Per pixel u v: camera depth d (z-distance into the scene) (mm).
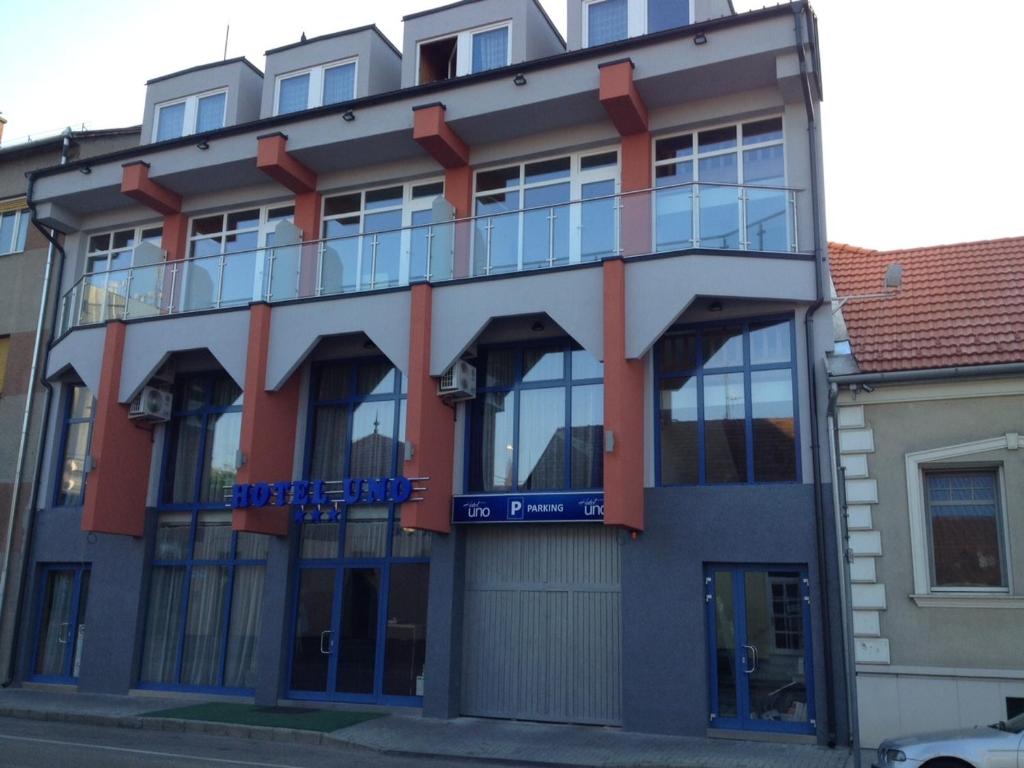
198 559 17000
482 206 16234
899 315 13523
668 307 13055
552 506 13938
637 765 10898
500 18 17219
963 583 11953
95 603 17281
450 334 14375
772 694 12461
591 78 14742
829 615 12148
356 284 15547
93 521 16281
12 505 18562
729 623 12891
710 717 12648
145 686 16672
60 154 20359
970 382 12125
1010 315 12789
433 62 18078
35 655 17906
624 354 13117
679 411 13867
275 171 16906
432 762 11273
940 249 15070
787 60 13625
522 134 15883
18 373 19375
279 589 15719
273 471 15664
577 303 13625
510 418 15031
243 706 15156
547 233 14344
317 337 15375
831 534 12453
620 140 15297
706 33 14062
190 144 17875
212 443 17484
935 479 12344
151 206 18562
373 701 14836
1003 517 11875
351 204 17438
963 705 11383
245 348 15914
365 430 16219
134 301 17469
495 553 14680
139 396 17078
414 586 15117
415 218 16750
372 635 15195
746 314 13641
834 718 11844
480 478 14984
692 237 13430
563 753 11586
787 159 13961
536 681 13977
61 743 12016
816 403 12844
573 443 14586
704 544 13039
